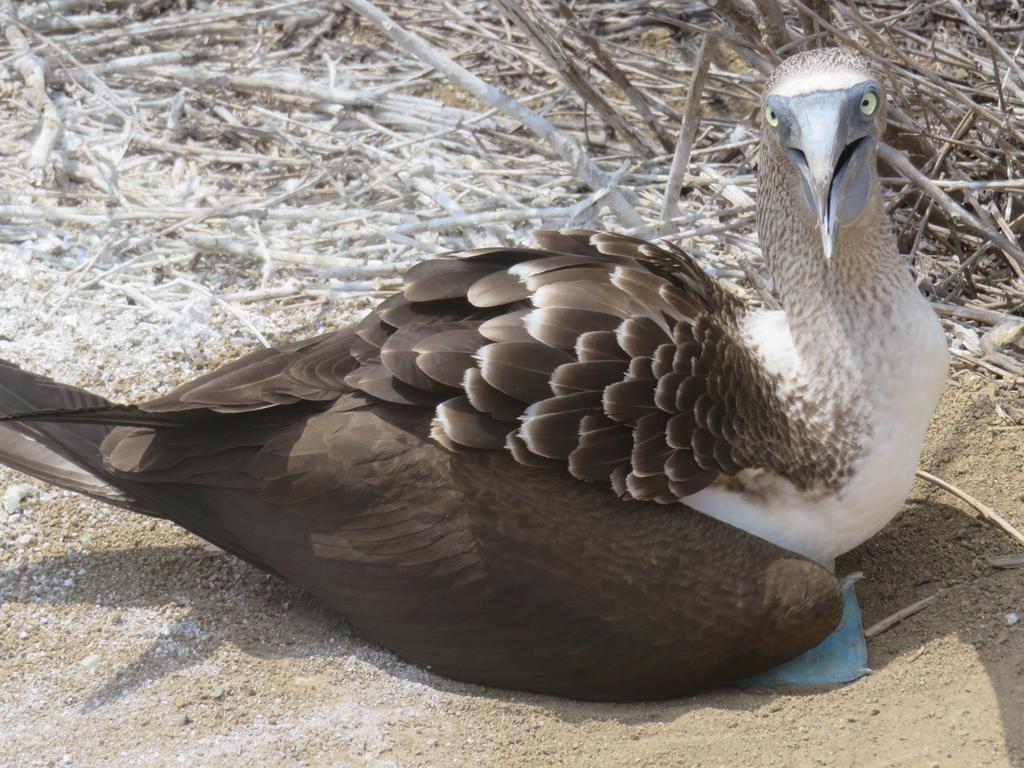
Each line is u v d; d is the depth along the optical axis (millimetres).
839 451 10062
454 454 9711
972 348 13297
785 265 10312
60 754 9430
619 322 9805
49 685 10070
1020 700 9414
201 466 10312
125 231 15359
